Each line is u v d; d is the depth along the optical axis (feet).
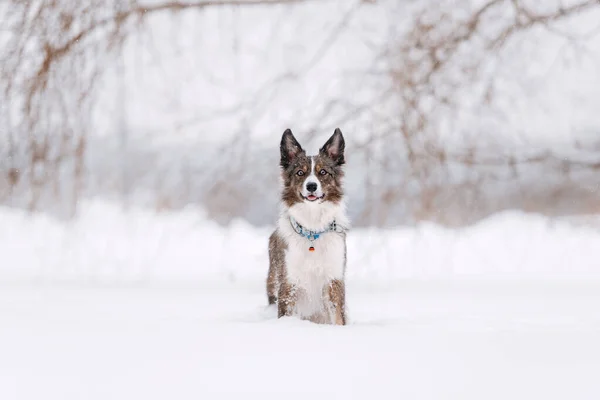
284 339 19.07
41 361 16.35
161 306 29.32
